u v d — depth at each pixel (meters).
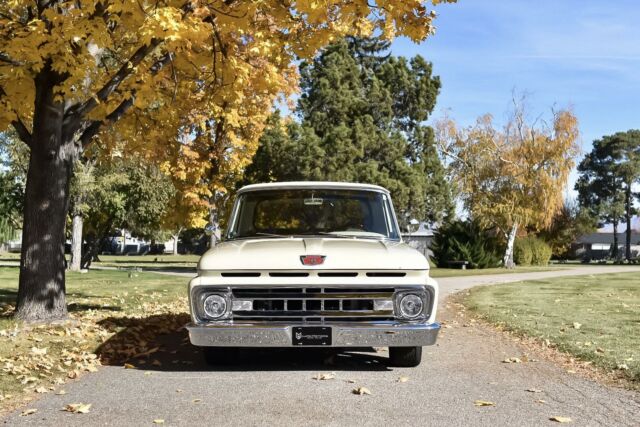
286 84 18.84
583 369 7.07
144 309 12.82
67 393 5.92
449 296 17.61
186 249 101.00
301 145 36.56
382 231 7.57
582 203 100.75
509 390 6.01
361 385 6.20
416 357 7.04
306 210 7.67
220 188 19.92
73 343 8.34
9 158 30.88
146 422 4.93
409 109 50.03
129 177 33.03
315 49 10.03
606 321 11.00
